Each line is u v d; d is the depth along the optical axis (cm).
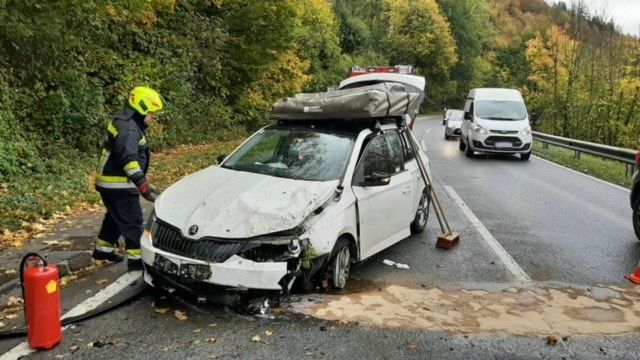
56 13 1080
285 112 654
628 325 490
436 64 7431
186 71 1828
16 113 1073
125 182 546
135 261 562
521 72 7506
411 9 6975
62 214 776
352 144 596
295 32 2291
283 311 480
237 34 2133
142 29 1644
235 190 513
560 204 1054
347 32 5362
